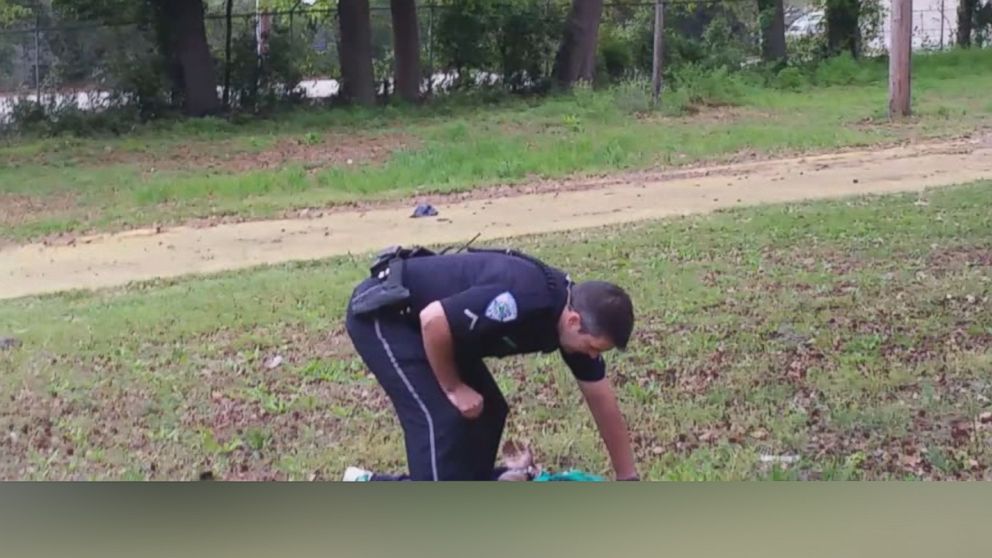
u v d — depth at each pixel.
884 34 33.50
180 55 22.55
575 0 26.30
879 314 7.84
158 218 12.86
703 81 24.30
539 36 26.39
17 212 13.50
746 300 8.32
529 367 6.69
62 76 21.95
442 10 25.98
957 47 33.91
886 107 21.25
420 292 4.11
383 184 14.63
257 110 23.52
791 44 32.16
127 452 5.69
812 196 13.00
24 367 7.17
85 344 7.72
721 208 12.38
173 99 22.77
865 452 5.40
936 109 20.61
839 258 9.64
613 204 12.94
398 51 24.88
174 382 6.82
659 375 6.66
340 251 10.99
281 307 8.55
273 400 6.45
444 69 26.33
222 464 5.48
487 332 3.93
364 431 5.91
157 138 19.92
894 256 9.66
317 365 7.07
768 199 12.91
